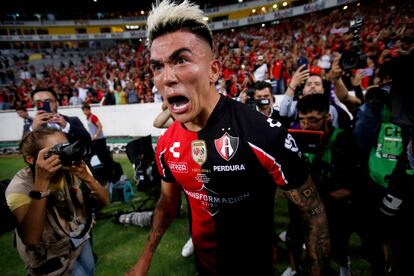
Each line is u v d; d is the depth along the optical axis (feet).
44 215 3.92
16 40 103.24
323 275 3.25
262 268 3.85
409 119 3.90
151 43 2.94
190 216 4.18
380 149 5.04
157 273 7.88
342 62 7.32
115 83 42.14
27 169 4.28
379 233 5.37
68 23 112.47
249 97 8.34
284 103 8.06
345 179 5.62
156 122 8.88
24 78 74.28
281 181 3.17
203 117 3.22
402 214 4.73
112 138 27.48
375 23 50.47
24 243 3.90
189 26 2.78
